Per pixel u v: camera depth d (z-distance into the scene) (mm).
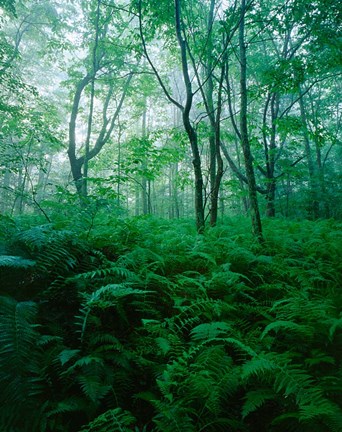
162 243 5465
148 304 3670
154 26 8297
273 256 5398
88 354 2826
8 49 13727
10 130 13070
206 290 3992
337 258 5383
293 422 2195
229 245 5391
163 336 3068
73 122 14664
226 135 11281
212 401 2238
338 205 14016
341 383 2461
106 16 13445
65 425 2297
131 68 15062
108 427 2195
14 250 3617
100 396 2344
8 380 2184
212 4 8867
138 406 2559
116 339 2951
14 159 9750
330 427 1978
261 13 8484
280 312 3436
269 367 2332
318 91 18656
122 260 4172
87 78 14812
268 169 12523
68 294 3455
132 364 2871
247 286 4156
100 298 3383
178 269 4754
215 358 2652
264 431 2295
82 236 4668
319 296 4004
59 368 2586
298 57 8031
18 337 2457
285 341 3141
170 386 2494
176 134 10398
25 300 3250
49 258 3535
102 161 17188
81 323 3104
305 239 7008
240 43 6562
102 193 7145
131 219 6699
